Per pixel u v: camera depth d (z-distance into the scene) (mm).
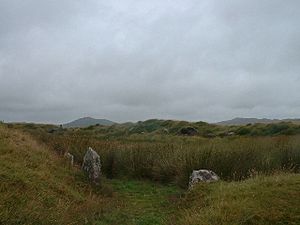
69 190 13273
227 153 16516
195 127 58156
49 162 15289
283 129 48125
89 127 65375
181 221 10000
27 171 12648
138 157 19875
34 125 50062
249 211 9336
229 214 9281
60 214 9914
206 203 10859
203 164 16203
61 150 20031
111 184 17406
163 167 18266
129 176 19266
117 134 55531
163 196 14930
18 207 9070
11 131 17359
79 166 17438
